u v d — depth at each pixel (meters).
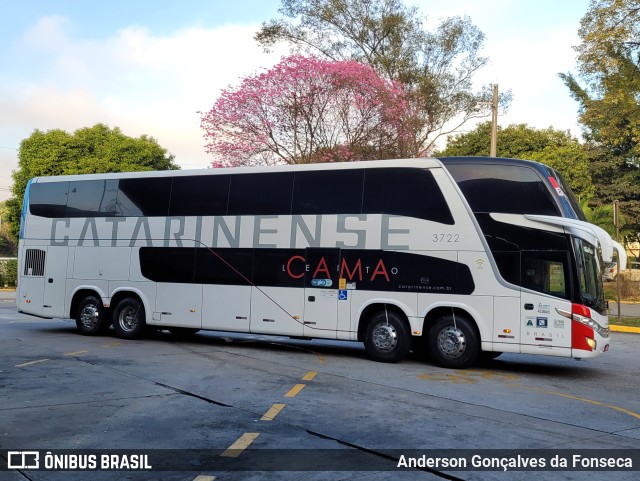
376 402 8.36
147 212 15.20
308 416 7.46
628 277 33.88
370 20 29.52
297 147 26.12
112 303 15.56
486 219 11.70
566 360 13.52
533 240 11.37
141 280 15.05
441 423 7.25
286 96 25.61
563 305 11.01
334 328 12.66
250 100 25.67
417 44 30.38
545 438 6.70
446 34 30.16
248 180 14.00
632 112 25.02
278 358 12.54
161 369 10.73
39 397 8.27
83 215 16.16
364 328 12.62
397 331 12.16
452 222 11.91
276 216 13.52
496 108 25.59
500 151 41.94
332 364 11.84
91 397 8.31
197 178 14.66
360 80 25.92
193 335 16.64
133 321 15.14
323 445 6.27
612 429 7.21
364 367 11.55
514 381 10.49
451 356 11.70
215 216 14.27
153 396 8.45
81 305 15.95
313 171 13.30
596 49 24.02
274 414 7.52
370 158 25.83
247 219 13.84
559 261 11.16
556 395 9.27
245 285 13.67
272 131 26.02
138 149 40.22
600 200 41.66
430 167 12.23
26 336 15.70
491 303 11.47
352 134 26.16
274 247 13.45
